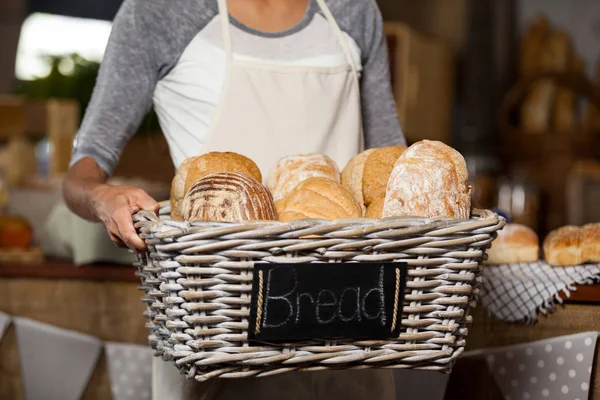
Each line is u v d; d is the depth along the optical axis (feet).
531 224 11.88
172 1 4.88
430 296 3.64
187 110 4.99
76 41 14.11
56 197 9.59
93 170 4.73
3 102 10.59
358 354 3.60
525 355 5.55
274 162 4.95
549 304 5.38
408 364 3.75
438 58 14.42
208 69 4.88
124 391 7.27
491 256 5.69
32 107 10.65
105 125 4.90
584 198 14.19
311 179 4.10
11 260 8.09
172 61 4.94
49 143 10.69
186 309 3.48
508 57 16.44
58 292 7.46
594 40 16.21
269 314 3.44
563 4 16.40
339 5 5.23
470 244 3.62
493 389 5.83
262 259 3.40
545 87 15.44
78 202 4.57
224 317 3.46
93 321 7.39
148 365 7.23
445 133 15.05
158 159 9.81
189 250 3.35
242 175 3.83
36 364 7.41
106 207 4.05
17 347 7.52
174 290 3.51
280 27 5.08
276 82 4.95
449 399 6.04
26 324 7.44
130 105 4.95
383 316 3.57
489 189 14.02
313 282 3.45
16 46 12.41
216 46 4.89
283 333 3.48
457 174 3.96
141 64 4.92
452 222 3.57
